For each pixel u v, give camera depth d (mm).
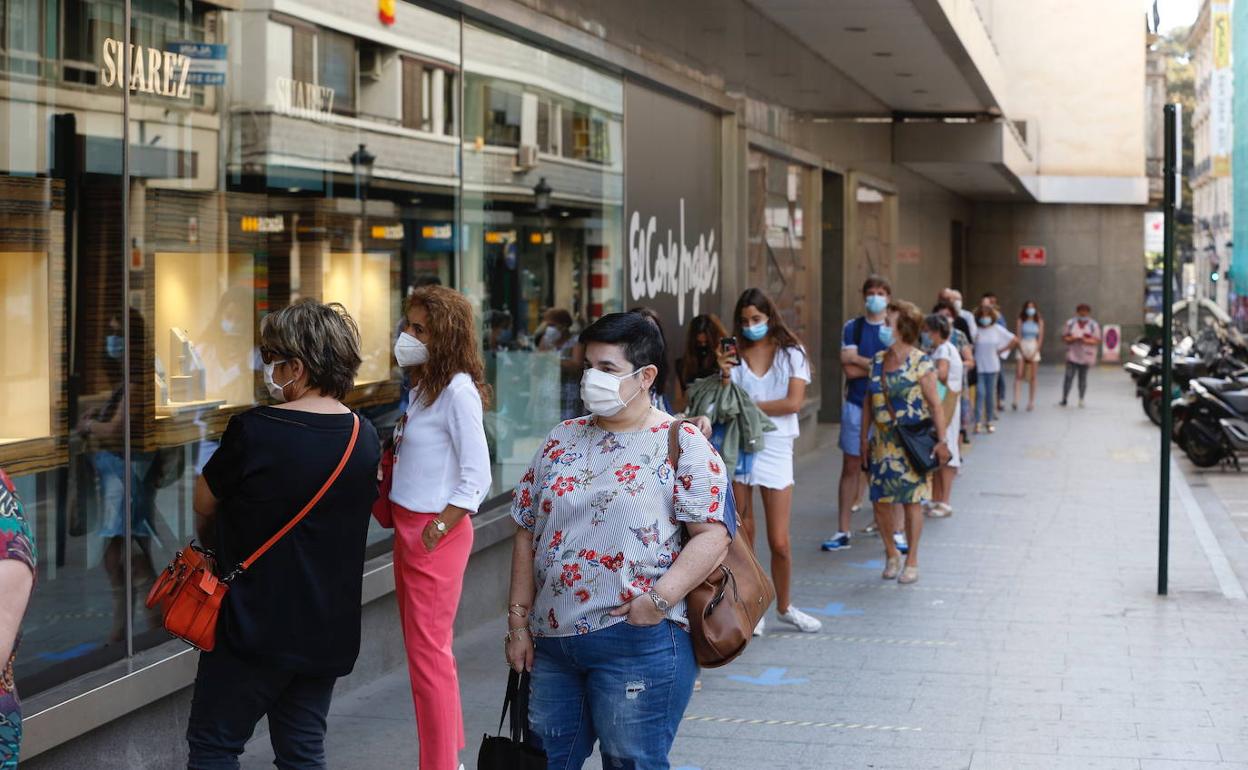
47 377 5273
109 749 5195
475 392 5391
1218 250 51906
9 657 3193
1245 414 16938
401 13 7895
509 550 8992
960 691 7055
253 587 4262
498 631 8336
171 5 6000
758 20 15047
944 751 6094
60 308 5355
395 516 5453
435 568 5395
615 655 4035
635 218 11617
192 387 6133
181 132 6070
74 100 5434
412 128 8055
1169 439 9438
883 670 7465
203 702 4316
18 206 5164
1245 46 36531
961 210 38156
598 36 10555
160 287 5926
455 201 8570
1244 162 36469
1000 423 23266
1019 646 8008
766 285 15836
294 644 4285
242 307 6531
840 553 11062
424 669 5410
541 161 9805
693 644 4156
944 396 12750
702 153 13516
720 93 13656
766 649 7922
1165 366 9438
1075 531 12188
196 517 4410
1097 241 40906
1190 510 13445
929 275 31062
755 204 15203
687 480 4066
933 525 12523
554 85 9961
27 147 5207
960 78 19906
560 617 4070
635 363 4102
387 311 7809
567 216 10266
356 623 4461
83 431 5438
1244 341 27750
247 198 6551
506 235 9281
